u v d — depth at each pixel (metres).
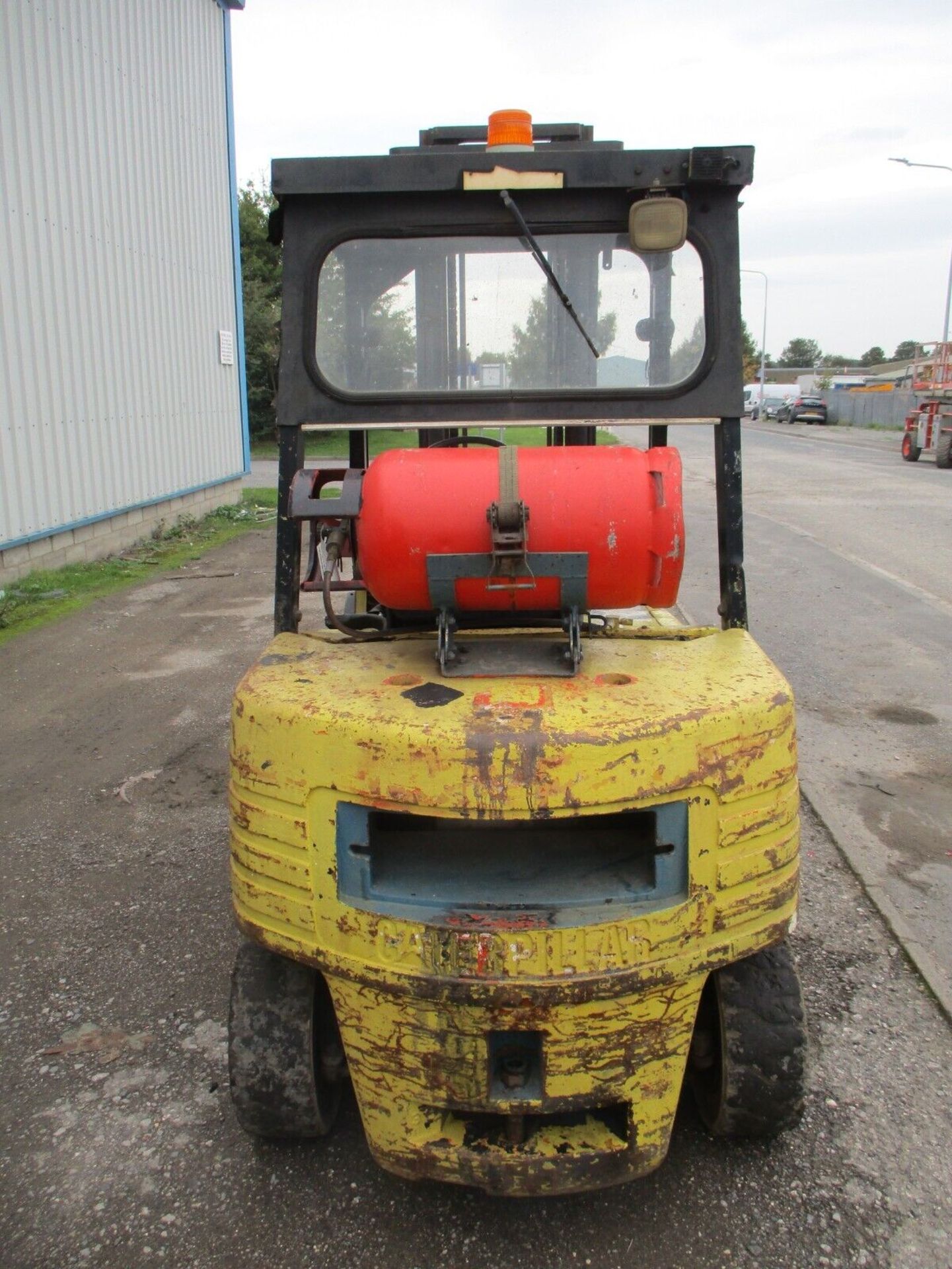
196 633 8.20
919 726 5.96
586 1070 2.34
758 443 31.84
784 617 8.43
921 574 10.17
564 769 2.16
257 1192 2.71
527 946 2.22
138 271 12.30
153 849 4.57
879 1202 2.64
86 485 11.00
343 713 2.30
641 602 2.47
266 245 33.97
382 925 2.29
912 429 24.77
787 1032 2.59
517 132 2.96
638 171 2.77
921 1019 3.35
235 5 15.39
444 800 2.19
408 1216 2.63
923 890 4.14
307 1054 2.66
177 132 13.48
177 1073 3.16
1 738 5.93
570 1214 2.62
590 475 2.36
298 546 3.00
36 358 9.93
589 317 2.90
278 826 2.38
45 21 10.03
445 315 2.90
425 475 2.39
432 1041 2.34
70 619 8.65
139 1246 2.54
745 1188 2.69
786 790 2.40
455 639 2.74
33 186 9.84
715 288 2.84
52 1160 2.82
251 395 34.06
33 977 3.63
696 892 2.30
